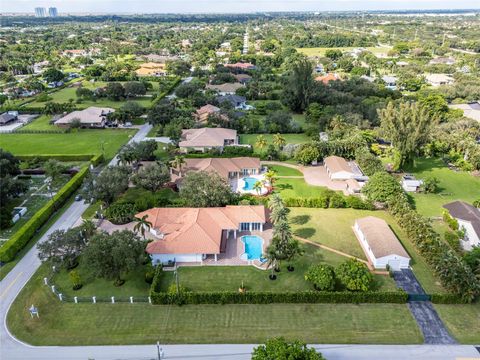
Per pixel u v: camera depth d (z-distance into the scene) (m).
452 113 145.38
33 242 71.88
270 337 50.50
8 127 142.25
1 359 47.12
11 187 80.62
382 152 117.00
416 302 56.59
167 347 48.94
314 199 85.12
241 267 65.00
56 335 50.84
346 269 57.75
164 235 70.38
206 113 144.38
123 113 140.25
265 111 162.50
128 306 55.94
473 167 106.62
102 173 83.31
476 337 50.66
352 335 50.78
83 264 57.69
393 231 75.94
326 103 162.88
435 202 89.25
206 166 97.25
